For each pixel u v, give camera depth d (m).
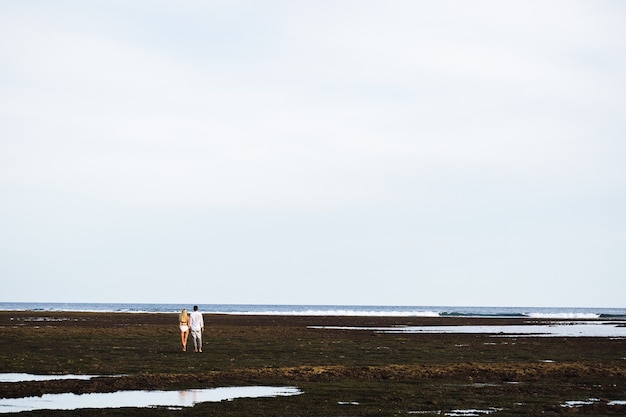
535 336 55.84
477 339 51.03
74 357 34.16
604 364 31.75
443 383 25.36
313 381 25.81
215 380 25.80
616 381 26.05
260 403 20.97
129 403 21.02
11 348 39.06
